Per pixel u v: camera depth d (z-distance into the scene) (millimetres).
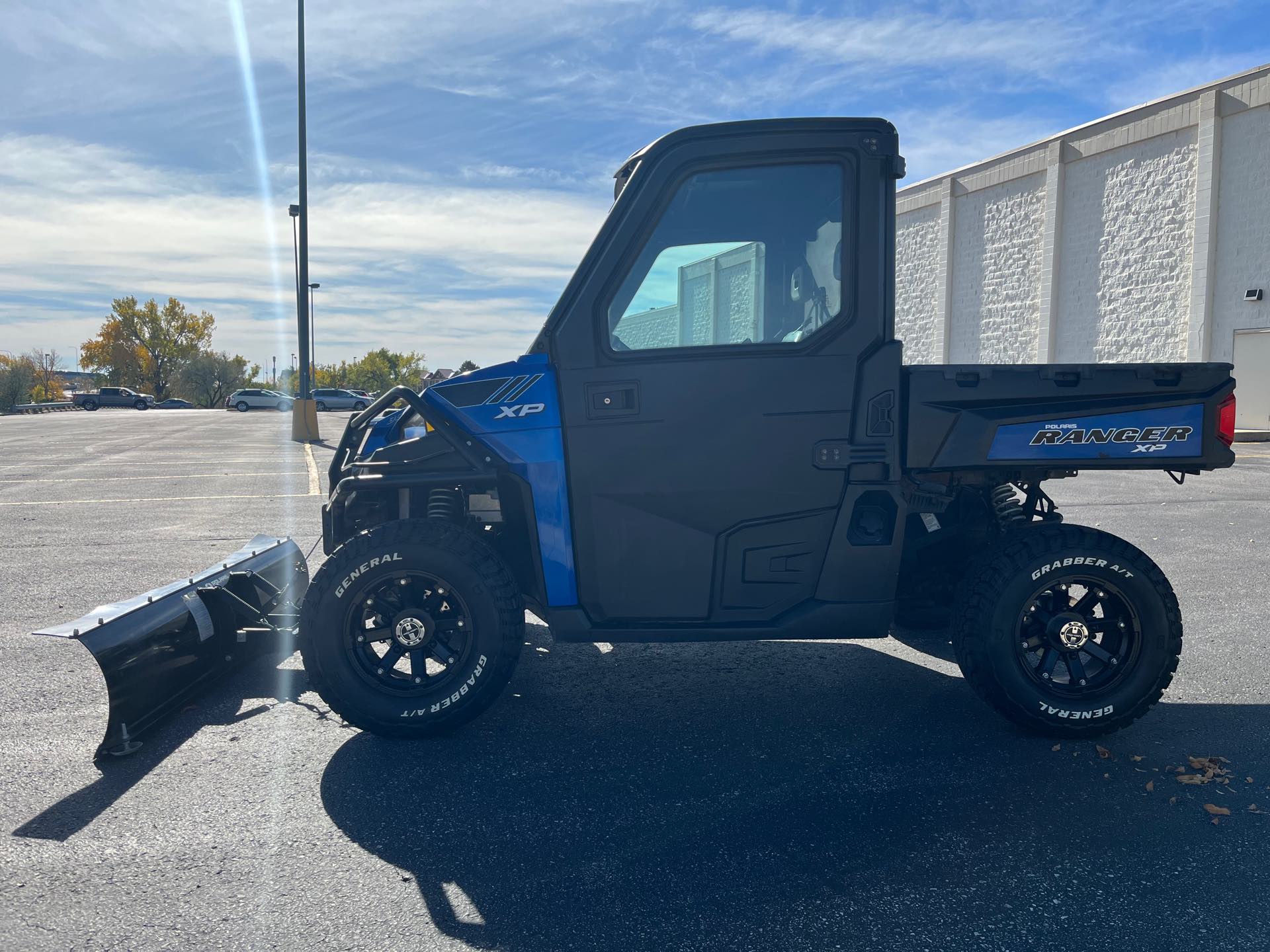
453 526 3725
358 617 3764
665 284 3605
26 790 3383
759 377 3590
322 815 3189
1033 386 3670
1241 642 5160
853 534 3664
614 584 3686
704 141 3551
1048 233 24594
